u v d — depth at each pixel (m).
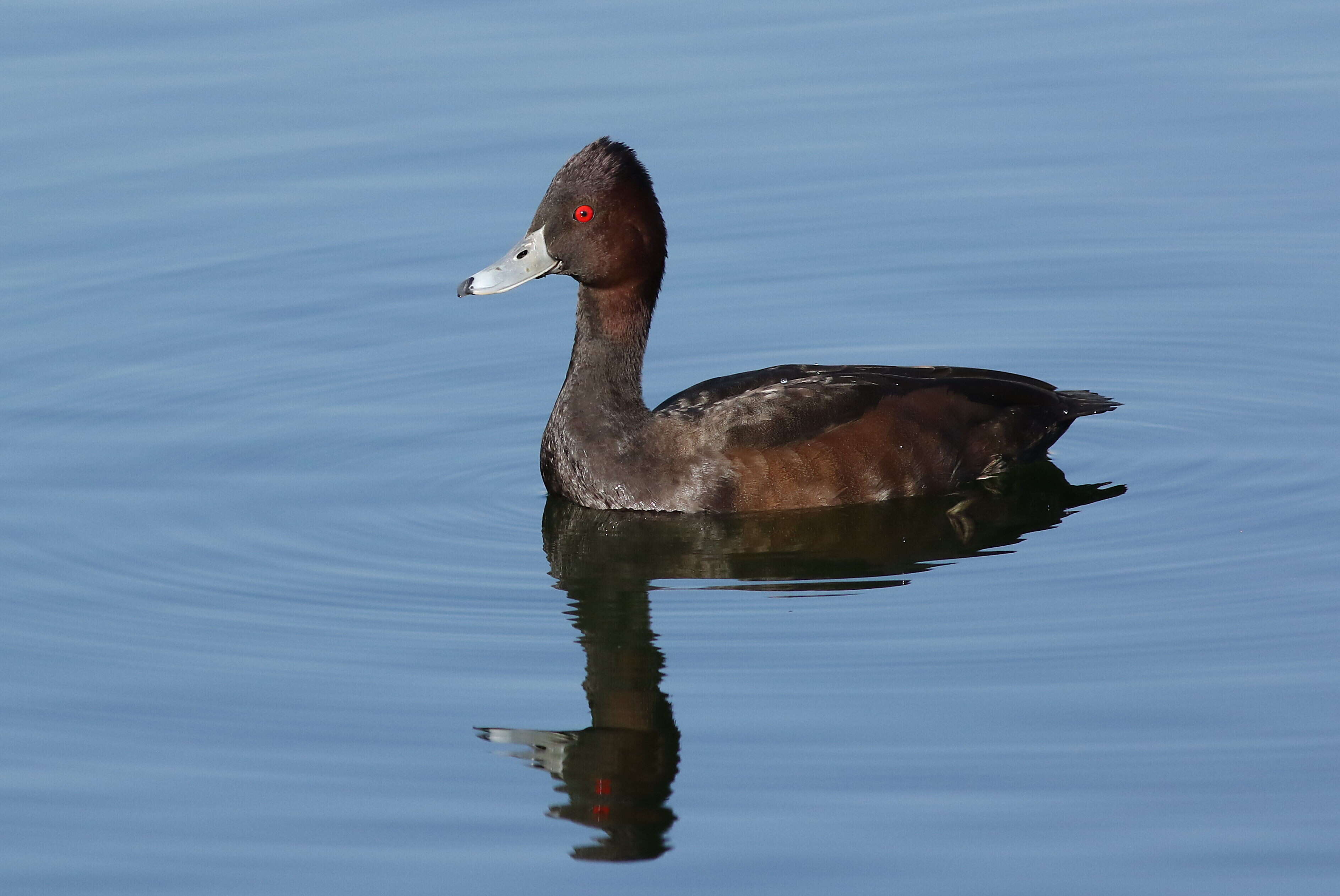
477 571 14.22
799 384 15.32
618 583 13.91
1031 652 12.45
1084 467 16.17
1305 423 16.89
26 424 17.19
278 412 17.66
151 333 19.09
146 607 13.56
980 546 14.42
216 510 15.45
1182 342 18.81
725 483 14.96
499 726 11.76
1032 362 18.61
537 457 16.77
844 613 13.23
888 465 15.19
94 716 11.92
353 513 15.42
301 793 10.98
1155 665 12.18
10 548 14.59
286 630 13.20
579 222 15.14
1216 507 15.02
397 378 18.44
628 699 12.01
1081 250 20.52
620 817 10.59
